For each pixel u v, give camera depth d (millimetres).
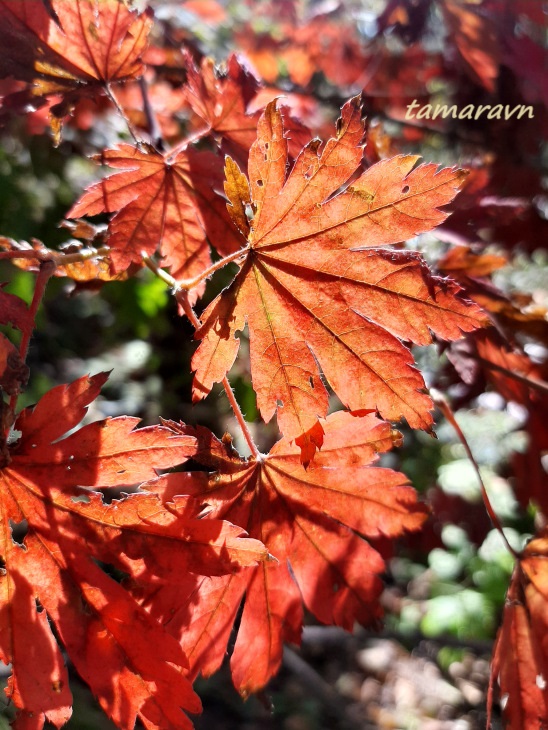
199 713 225
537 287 647
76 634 227
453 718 918
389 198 239
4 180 479
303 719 871
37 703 225
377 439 258
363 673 992
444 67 496
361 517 264
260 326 244
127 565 228
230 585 253
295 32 564
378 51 499
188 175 291
